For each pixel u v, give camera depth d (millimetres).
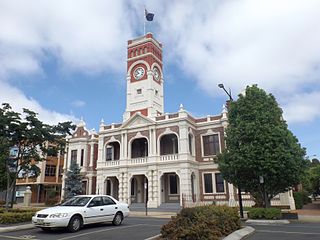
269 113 20484
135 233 12984
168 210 30094
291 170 18875
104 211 15320
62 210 13633
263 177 19172
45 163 49094
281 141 19422
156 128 36344
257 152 19172
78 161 44094
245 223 17656
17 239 12031
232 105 22328
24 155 20109
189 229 9656
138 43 43375
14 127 18828
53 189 47062
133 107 40812
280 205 29266
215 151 35031
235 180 20328
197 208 11633
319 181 41812
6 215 16422
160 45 45562
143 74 41625
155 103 40844
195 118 37531
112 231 13688
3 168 25766
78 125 46531
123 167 36594
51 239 11820
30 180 48750
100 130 40562
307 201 42781
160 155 34969
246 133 19844
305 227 15406
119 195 36062
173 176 35938
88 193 42250
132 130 38000
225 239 10164
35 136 19422
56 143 21469
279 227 15461
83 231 13750
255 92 21656
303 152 20234
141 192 37594
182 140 33875
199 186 34500
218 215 11719
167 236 10234
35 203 46812
